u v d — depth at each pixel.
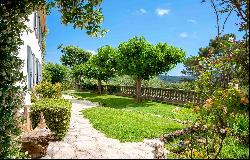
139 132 11.17
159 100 30.09
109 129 11.70
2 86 8.80
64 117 10.33
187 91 25.36
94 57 42.62
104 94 43.19
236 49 7.70
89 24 10.70
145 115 17.12
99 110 18.58
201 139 9.64
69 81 56.81
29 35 16.20
